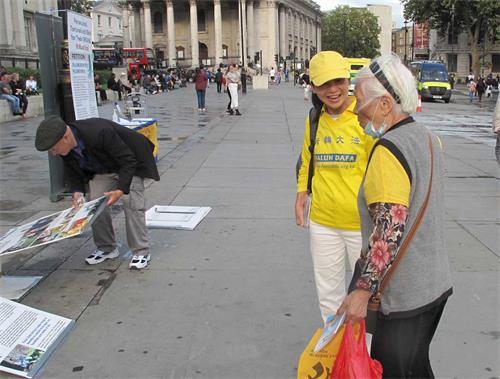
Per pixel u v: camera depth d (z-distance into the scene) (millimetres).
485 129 17453
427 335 2383
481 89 37062
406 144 2197
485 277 4828
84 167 4828
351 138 3082
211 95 35656
